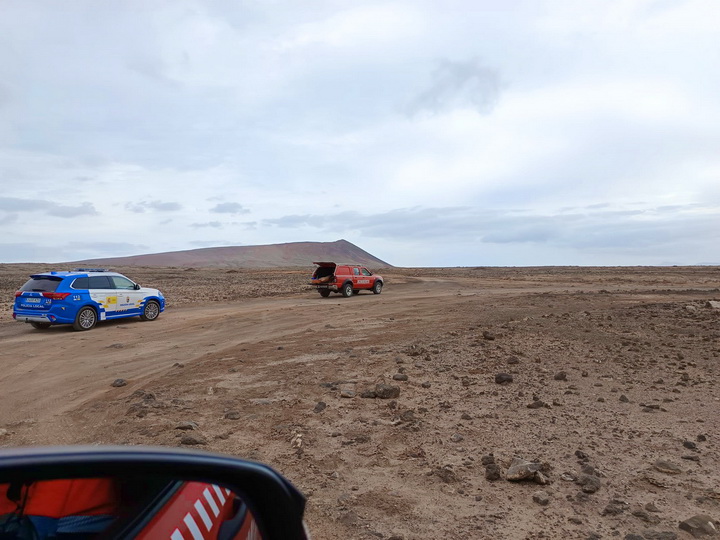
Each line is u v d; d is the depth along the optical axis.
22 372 10.93
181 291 36.28
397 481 5.07
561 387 8.27
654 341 12.08
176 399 8.02
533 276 58.72
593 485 4.77
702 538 3.95
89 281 17.80
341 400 7.80
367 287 32.50
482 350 11.35
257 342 13.84
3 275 58.38
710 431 6.22
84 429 6.96
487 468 5.06
